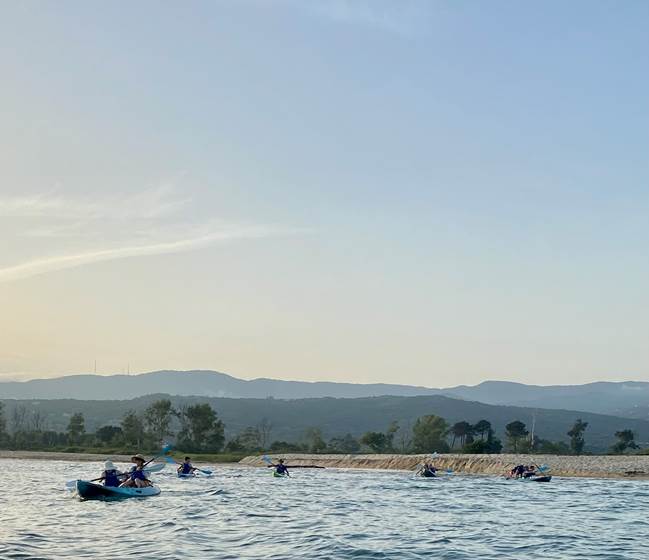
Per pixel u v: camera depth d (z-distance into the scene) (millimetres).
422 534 31359
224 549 26391
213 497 48688
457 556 25891
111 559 23984
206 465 119250
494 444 136000
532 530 33250
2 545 26406
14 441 177000
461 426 192375
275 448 162000
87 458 135000
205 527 32219
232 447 160375
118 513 37375
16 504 41750
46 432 189250
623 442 171250
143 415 181625
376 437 168750
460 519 37562
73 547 26312
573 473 84812
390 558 25266
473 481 72750
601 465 88562
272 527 32875
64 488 56062
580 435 184000
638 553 26938
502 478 78812
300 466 109500
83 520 34281
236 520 35219
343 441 198500
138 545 26891
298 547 27125
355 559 25000
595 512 42094
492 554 26422
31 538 28281
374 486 64125
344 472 94062
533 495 54812
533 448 169375
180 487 58906
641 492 58750
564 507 45125
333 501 47594
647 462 90750
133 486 48125
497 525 35062
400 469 103438
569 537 30969
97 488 44375
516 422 181250
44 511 38188
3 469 93062
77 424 181875
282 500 47781
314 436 177625
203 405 165125
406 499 50094
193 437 165375
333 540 28922
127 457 138125
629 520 37906
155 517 35719
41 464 112562
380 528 33219
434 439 162625
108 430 182250
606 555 26453
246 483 66625
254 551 26078
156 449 158125
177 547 26562
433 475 81062
